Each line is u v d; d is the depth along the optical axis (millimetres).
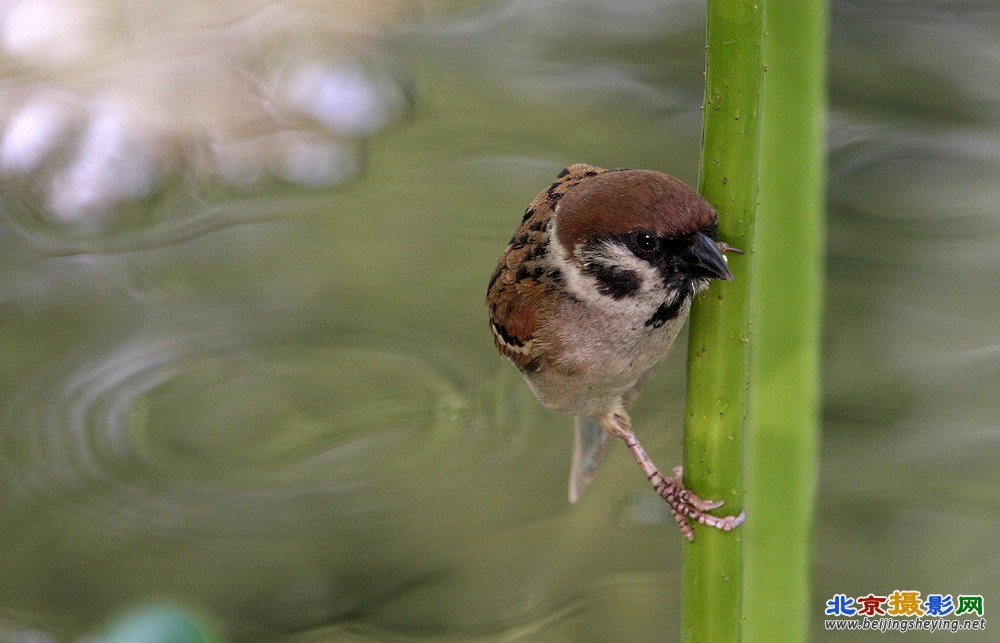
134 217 13133
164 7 15344
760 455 4473
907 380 10383
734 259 4348
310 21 15359
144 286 12234
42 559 9461
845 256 11578
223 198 13336
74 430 10586
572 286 6180
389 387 10930
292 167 13555
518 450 10539
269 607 8898
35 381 11227
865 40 14055
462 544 9516
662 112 13719
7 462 10391
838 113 13180
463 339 11641
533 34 15172
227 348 11508
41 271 12438
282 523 9680
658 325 6043
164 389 11109
